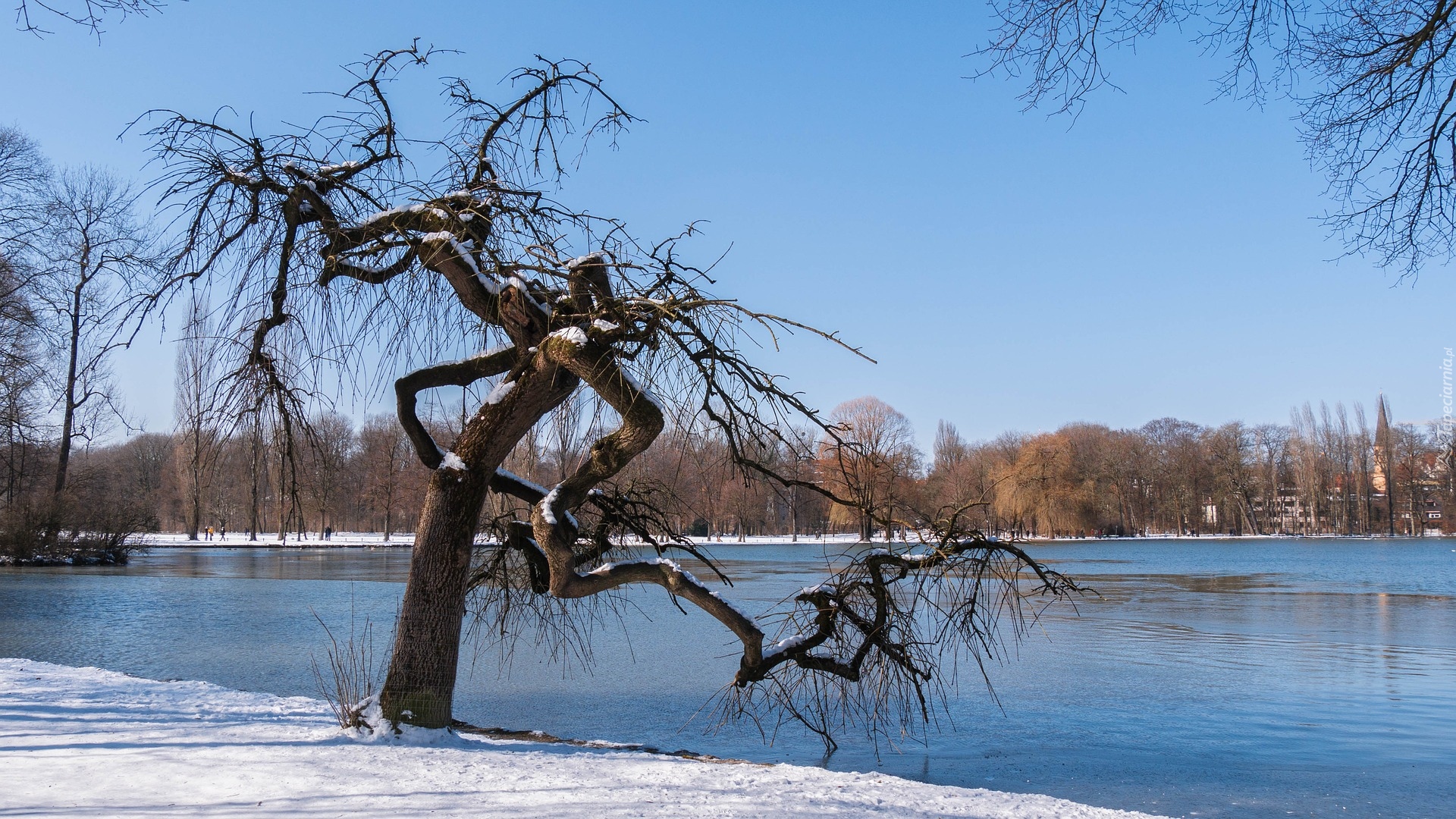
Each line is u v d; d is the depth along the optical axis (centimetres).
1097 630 2284
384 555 5681
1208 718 1300
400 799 580
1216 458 10138
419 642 817
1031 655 1875
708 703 1348
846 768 1027
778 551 6812
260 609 2578
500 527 983
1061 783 985
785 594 3064
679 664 1705
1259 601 3106
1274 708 1373
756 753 1088
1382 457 10244
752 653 860
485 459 832
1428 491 10262
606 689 1470
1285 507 10381
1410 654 1895
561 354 752
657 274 746
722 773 724
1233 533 10688
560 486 835
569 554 820
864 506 894
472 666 1670
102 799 558
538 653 1808
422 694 811
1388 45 605
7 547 3934
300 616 2416
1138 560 6047
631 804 595
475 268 806
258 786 604
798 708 1316
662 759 784
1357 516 10250
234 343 799
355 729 811
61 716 864
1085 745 1145
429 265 794
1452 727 1242
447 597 825
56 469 4103
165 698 1004
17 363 2331
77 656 1747
